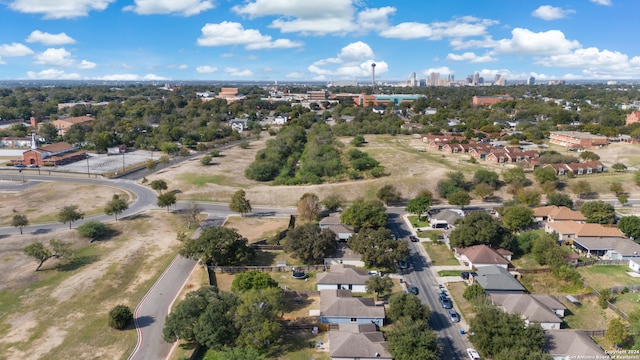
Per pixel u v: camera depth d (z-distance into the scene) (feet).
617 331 201.57
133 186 478.59
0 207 401.70
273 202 435.94
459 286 269.23
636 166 546.67
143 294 255.70
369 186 465.47
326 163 525.75
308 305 246.06
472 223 317.63
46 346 205.67
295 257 307.37
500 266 280.92
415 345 189.57
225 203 430.61
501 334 197.47
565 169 507.30
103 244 326.65
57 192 449.48
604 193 458.91
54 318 229.45
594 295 253.03
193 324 206.18
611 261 298.35
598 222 355.36
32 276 273.33
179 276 278.26
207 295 220.02
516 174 467.11
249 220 383.45
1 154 639.76
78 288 259.60
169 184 483.92
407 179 478.18
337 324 223.10
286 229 359.25
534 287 267.18
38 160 564.71
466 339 215.10
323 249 291.38
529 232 325.62
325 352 203.82
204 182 490.08
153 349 205.46
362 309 225.76
